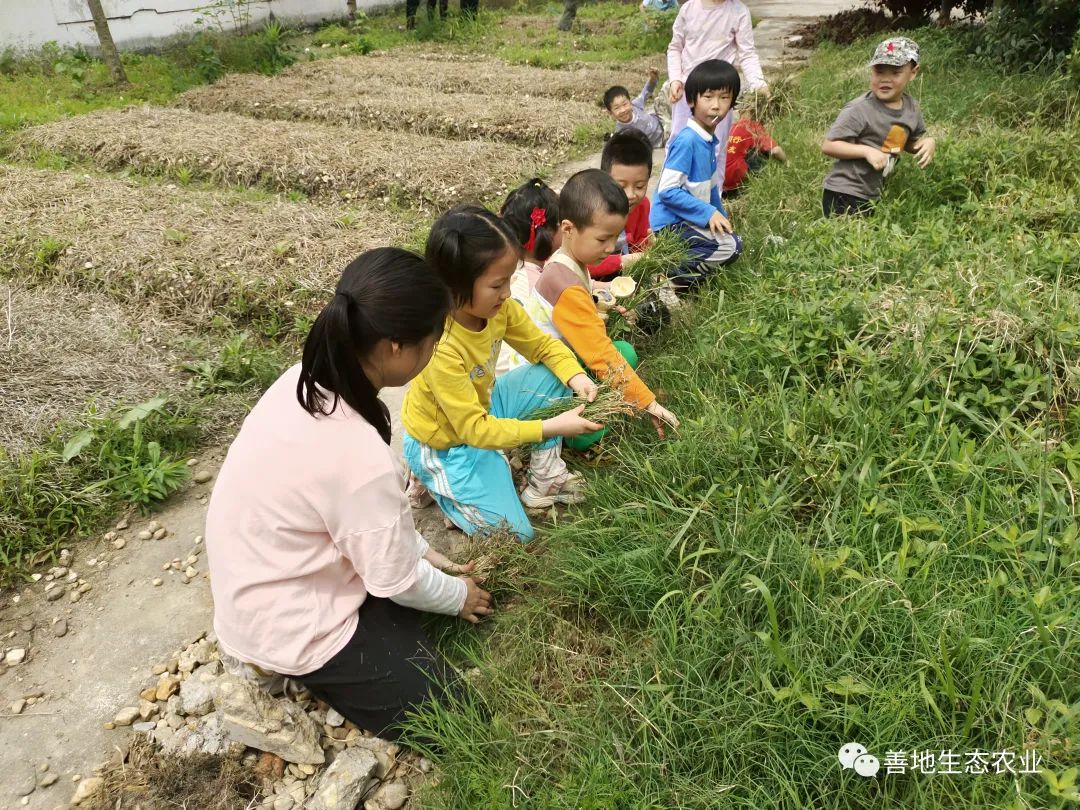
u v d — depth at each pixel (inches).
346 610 80.4
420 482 111.0
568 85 365.4
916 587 78.7
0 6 406.9
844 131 171.6
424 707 81.8
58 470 120.6
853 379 110.7
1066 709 62.7
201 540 115.5
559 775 74.3
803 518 96.0
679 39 227.3
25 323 161.3
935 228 147.2
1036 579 78.6
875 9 551.8
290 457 74.6
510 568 97.9
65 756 85.5
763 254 163.5
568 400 106.5
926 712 70.4
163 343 160.4
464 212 88.0
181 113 329.4
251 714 80.1
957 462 91.2
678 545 91.7
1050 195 169.8
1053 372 104.4
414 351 74.2
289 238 197.6
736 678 78.8
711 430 105.1
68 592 107.8
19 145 287.6
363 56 466.0
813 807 68.1
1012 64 291.9
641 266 142.8
